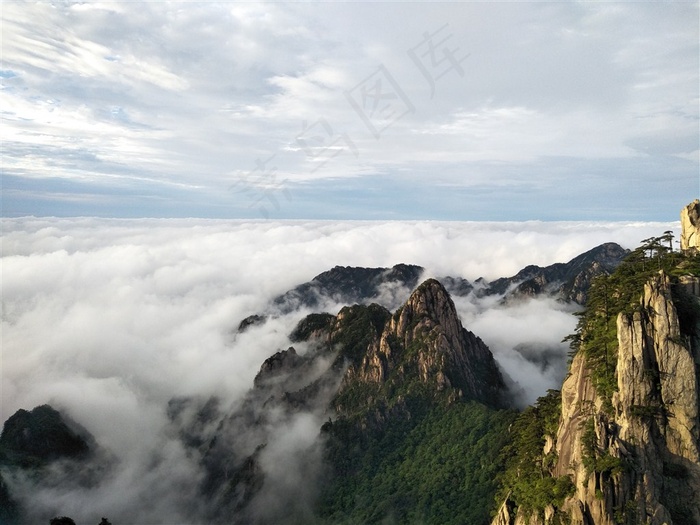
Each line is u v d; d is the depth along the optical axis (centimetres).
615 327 8650
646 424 7550
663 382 7656
